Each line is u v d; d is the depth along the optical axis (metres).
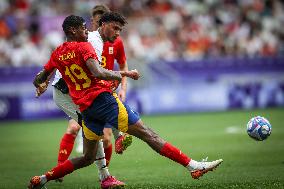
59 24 63.34
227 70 60.94
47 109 56.50
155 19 68.81
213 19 70.94
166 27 68.00
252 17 72.38
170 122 51.00
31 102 55.88
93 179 25.66
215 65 60.59
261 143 35.81
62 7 67.19
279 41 70.75
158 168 27.89
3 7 65.88
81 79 20.44
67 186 24.02
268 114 54.72
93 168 28.59
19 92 55.53
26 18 62.97
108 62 23.53
